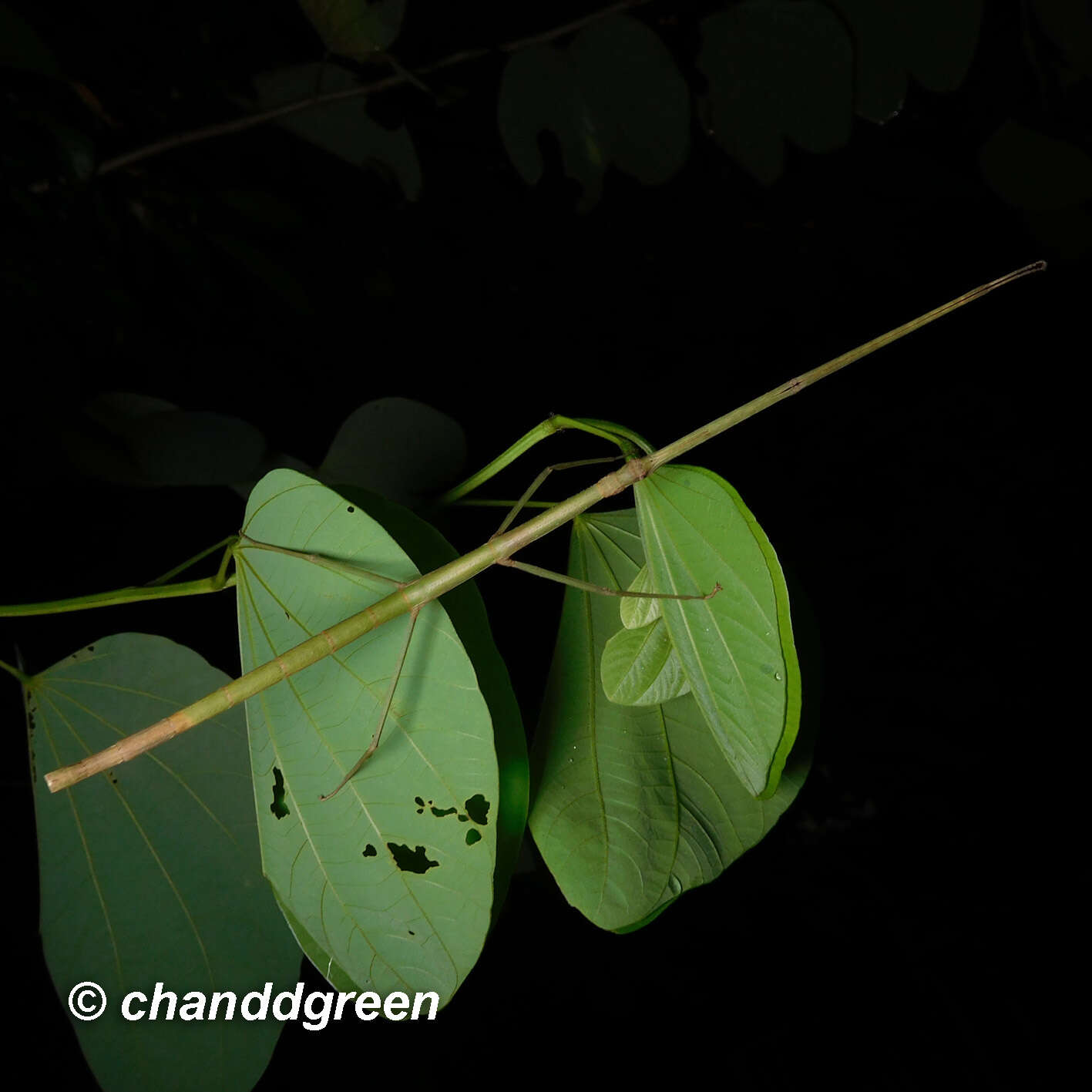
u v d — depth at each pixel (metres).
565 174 0.61
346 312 0.66
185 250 0.60
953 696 0.89
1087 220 0.68
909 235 0.81
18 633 0.60
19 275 0.58
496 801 0.44
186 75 0.60
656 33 0.58
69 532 0.60
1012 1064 0.82
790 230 0.78
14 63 0.53
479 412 0.72
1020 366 0.89
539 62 0.58
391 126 0.59
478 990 0.76
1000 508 0.89
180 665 0.47
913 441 0.87
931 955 0.86
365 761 0.44
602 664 0.47
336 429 0.66
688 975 0.83
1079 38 0.62
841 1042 0.82
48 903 0.46
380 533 0.45
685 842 0.47
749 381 0.81
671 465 0.46
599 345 0.76
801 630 0.49
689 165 0.73
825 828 0.89
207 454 0.54
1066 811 0.90
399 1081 0.70
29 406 0.58
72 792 0.47
